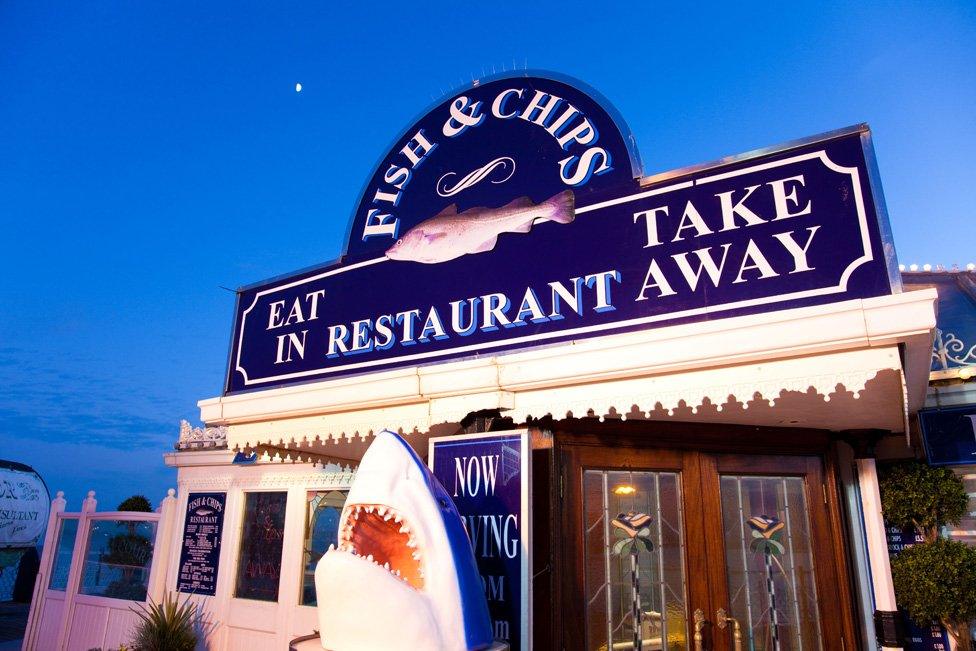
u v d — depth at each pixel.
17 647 11.14
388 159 6.18
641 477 4.84
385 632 3.07
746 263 3.89
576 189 4.91
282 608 7.65
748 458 5.07
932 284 6.47
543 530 4.59
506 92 5.67
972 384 5.67
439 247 5.30
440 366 4.64
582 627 4.43
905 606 5.25
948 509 5.47
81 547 9.70
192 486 9.04
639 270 4.27
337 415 5.18
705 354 3.68
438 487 3.71
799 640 4.71
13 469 18.23
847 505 5.49
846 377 3.39
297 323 5.93
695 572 4.70
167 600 8.32
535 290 4.68
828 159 3.83
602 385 4.10
